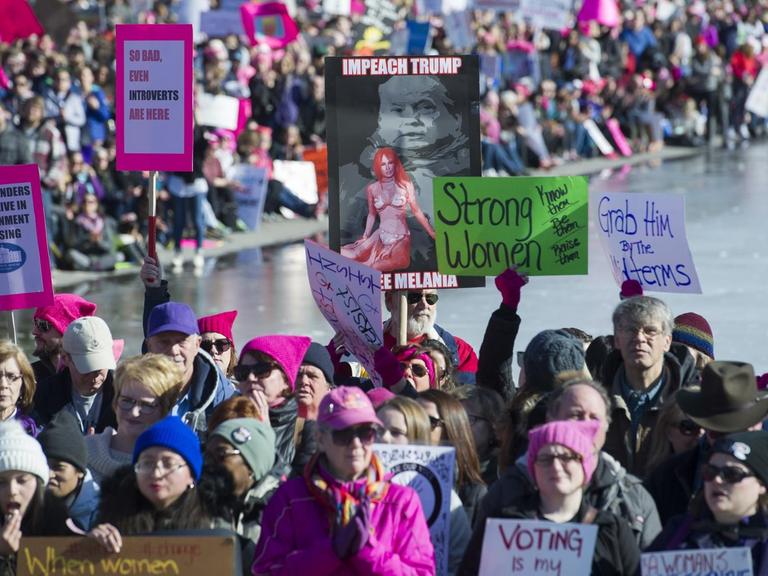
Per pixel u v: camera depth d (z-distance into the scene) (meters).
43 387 18.61
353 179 20.11
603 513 13.38
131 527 13.55
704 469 13.20
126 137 20.73
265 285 43.88
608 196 20.59
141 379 15.73
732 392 14.47
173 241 49.66
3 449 13.57
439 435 15.39
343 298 18.23
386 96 20.08
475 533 13.57
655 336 17.00
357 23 67.94
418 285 20.23
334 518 13.12
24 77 47.47
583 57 79.38
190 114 20.56
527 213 20.02
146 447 13.57
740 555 12.68
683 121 86.88
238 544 13.61
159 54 20.59
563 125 75.69
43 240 20.50
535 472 13.12
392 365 17.27
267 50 60.31
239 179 54.00
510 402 16.47
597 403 14.16
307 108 60.41
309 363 17.31
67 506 14.80
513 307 17.84
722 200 62.31
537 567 12.88
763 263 46.59
